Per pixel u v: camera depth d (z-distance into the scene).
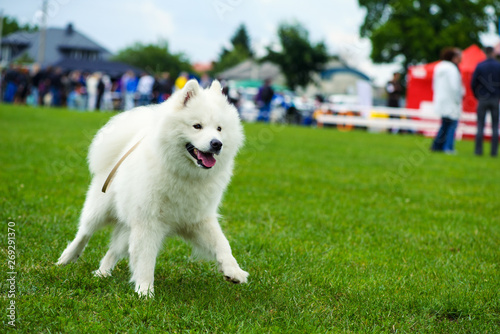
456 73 14.41
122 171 3.96
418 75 25.23
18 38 49.78
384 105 40.47
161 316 3.38
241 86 52.03
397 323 3.55
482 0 36.12
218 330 3.29
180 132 3.83
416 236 5.89
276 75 60.12
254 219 6.35
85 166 9.30
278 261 4.77
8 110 22.28
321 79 50.91
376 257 5.05
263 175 9.53
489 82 13.88
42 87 28.98
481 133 14.29
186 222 3.95
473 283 4.38
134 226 3.84
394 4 35.91
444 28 36.47
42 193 6.84
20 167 8.63
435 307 3.81
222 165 4.00
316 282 4.25
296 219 6.43
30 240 4.88
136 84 25.83
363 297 3.93
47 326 3.17
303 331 3.32
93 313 3.41
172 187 3.81
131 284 4.01
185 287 4.04
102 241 5.16
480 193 8.64
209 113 3.92
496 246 5.54
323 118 27.45
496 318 3.68
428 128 23.94
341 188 8.62
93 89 29.09
